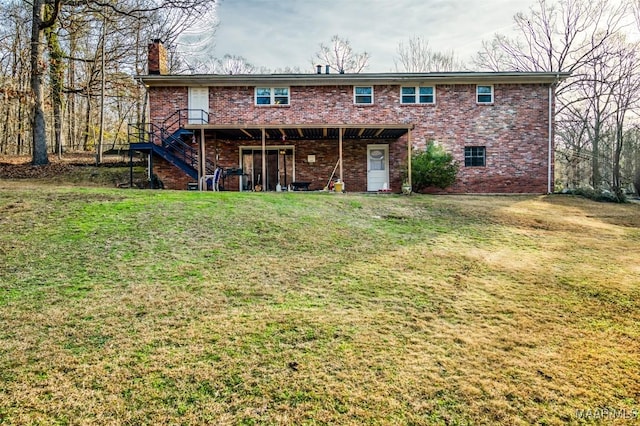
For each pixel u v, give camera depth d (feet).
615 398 10.53
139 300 15.53
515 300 17.10
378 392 10.46
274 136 58.95
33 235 22.71
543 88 59.72
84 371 10.97
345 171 60.75
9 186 44.32
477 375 11.36
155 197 33.22
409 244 25.50
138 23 77.92
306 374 11.12
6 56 90.58
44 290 16.24
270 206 32.40
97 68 84.64
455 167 56.08
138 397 9.99
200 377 10.83
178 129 55.67
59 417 9.26
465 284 18.85
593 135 87.66
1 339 12.47
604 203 51.78
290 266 20.15
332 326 13.94
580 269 21.94
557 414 9.87
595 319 15.38
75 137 110.22
